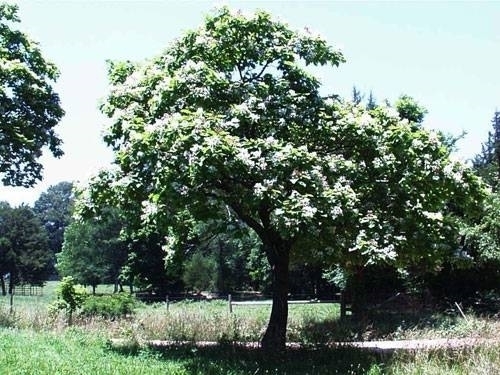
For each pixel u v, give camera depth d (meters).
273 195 11.12
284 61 13.46
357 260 13.28
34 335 15.01
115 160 13.76
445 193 13.63
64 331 16.75
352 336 16.91
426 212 13.73
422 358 11.34
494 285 24.34
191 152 11.15
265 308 27.08
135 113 13.65
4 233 69.12
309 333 16.86
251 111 12.59
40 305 21.52
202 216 12.38
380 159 13.07
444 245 13.67
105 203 13.99
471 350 11.87
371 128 13.17
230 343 14.86
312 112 13.24
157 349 13.84
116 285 58.66
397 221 13.17
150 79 13.91
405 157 13.05
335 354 13.03
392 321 19.98
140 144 11.84
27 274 68.06
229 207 13.50
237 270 48.22
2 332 15.26
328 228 11.88
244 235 13.72
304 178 11.52
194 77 12.70
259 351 13.37
